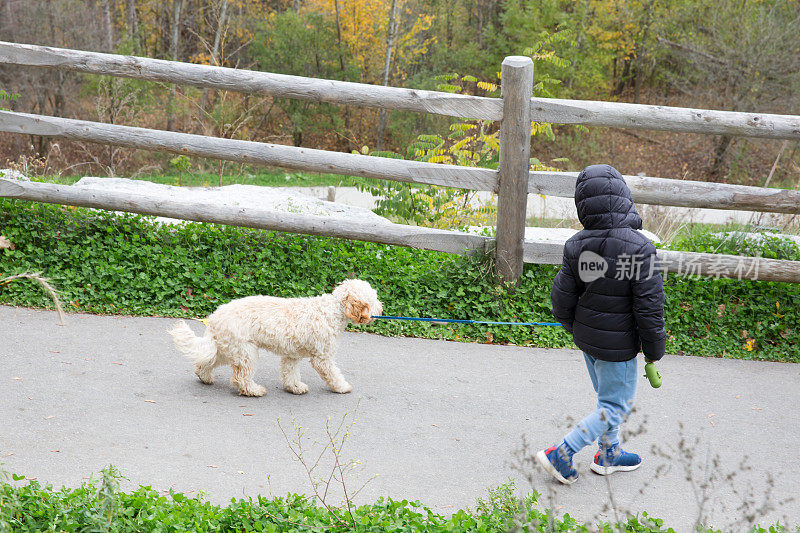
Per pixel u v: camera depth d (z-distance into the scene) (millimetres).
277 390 5250
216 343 4953
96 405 4754
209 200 8172
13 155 24172
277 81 6320
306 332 4930
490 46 31453
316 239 6957
